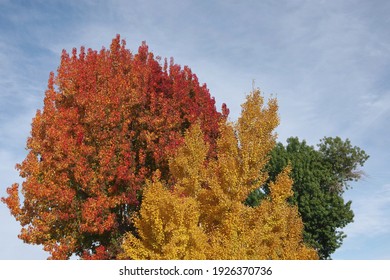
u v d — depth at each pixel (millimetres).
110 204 24250
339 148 41250
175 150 25516
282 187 20953
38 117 25156
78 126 24469
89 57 26406
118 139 25234
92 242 25297
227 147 21281
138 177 26062
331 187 39438
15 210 23812
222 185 20844
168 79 28984
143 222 19891
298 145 41469
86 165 23969
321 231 37500
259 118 21141
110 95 25016
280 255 23203
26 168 24250
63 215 23438
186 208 19203
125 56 27953
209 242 21109
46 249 23641
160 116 26906
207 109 28766
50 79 25594
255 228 19906
